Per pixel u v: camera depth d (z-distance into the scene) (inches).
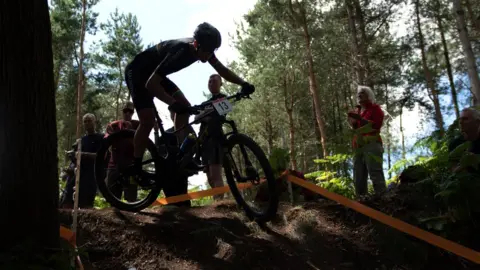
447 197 126.3
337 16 621.0
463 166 129.3
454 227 126.6
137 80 131.6
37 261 87.9
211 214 142.2
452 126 168.9
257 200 150.0
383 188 168.9
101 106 1080.8
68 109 1020.5
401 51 756.0
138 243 121.3
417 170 149.2
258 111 729.6
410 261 122.1
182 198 157.0
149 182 135.5
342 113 882.1
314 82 603.5
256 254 117.3
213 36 121.4
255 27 659.4
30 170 93.8
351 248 124.8
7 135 92.6
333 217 138.6
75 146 188.2
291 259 118.3
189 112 118.2
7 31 92.7
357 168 177.8
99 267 110.7
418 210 135.6
